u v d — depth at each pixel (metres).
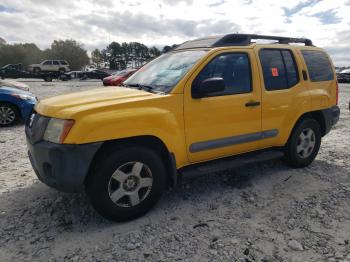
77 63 90.00
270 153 4.70
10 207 3.86
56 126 3.23
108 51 103.81
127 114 3.33
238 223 3.52
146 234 3.31
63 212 3.74
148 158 3.53
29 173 5.00
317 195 4.19
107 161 3.31
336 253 2.96
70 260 2.91
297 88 4.82
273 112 4.52
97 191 3.31
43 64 43.47
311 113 5.18
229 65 4.14
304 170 5.08
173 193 4.25
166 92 3.72
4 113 9.05
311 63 5.14
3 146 6.71
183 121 3.73
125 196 3.50
